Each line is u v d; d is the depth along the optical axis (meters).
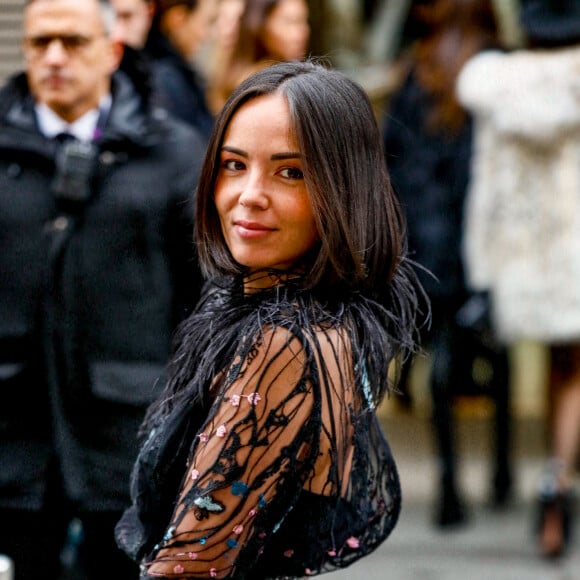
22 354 7.20
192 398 4.26
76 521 7.47
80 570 7.35
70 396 7.16
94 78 7.46
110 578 7.35
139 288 7.26
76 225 7.23
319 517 4.14
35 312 7.20
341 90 4.23
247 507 4.02
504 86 10.68
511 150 10.80
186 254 7.33
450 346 11.23
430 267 10.93
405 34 15.10
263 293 4.23
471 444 13.74
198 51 11.46
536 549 11.13
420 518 11.81
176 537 4.06
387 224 4.32
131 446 7.16
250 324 4.10
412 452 13.45
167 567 4.07
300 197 4.14
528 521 11.80
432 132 10.92
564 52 10.70
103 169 7.30
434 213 10.95
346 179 4.17
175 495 4.30
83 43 7.40
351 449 4.30
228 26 10.26
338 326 4.15
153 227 7.30
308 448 4.05
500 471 12.09
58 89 7.36
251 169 4.15
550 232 10.80
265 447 4.01
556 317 10.80
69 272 7.20
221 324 4.26
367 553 4.50
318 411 4.03
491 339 11.47
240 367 4.05
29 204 7.25
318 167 4.11
